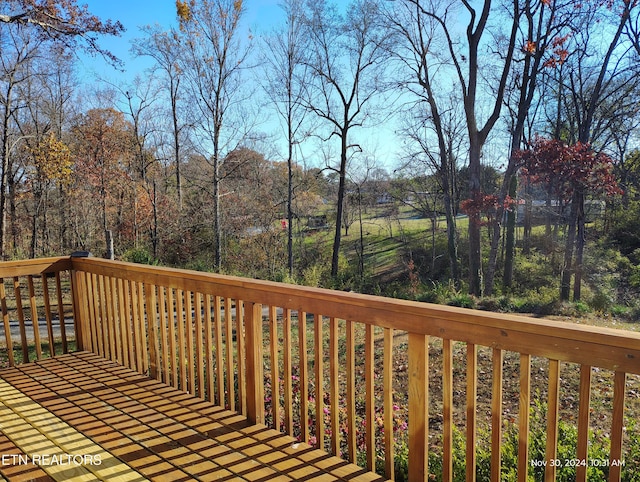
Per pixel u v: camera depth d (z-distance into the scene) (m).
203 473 2.22
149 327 3.52
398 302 1.99
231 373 2.91
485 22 16.12
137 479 2.18
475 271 16.41
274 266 19.97
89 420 2.82
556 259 18.27
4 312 3.83
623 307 11.27
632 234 16.70
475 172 16.52
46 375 3.62
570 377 5.28
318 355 2.40
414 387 1.97
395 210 24.44
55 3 11.09
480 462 2.72
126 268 3.62
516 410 4.56
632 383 5.01
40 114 21.64
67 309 11.30
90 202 23.08
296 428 3.73
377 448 3.42
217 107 19.98
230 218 22.02
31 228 22.92
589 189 14.10
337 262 20.66
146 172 24.94
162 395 3.21
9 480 2.19
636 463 2.56
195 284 3.07
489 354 6.29
